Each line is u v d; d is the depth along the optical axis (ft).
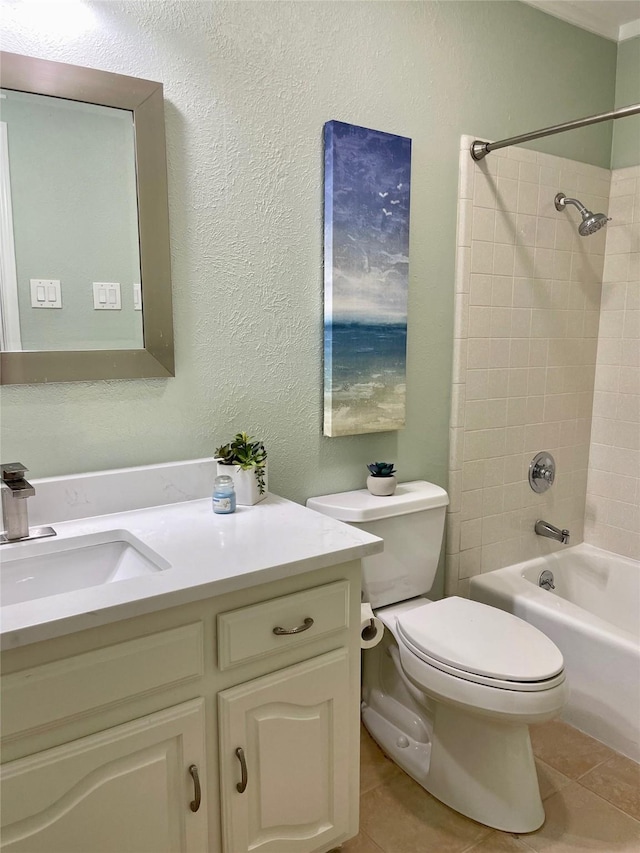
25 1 4.18
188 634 3.60
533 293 7.54
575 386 8.25
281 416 5.78
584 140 7.81
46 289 4.48
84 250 4.58
